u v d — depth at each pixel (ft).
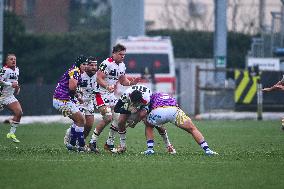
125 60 290.56
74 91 138.21
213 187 100.01
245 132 204.03
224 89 299.79
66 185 100.58
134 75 289.33
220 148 153.58
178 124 134.51
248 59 312.71
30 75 401.70
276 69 311.88
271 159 127.24
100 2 466.70
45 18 389.19
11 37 393.09
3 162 120.67
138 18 339.36
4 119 257.55
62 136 188.55
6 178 105.91
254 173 111.24
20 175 108.17
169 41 292.81
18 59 398.62
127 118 138.00
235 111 288.71
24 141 172.86
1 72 169.48
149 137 137.18
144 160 124.77
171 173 110.73
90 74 142.72
